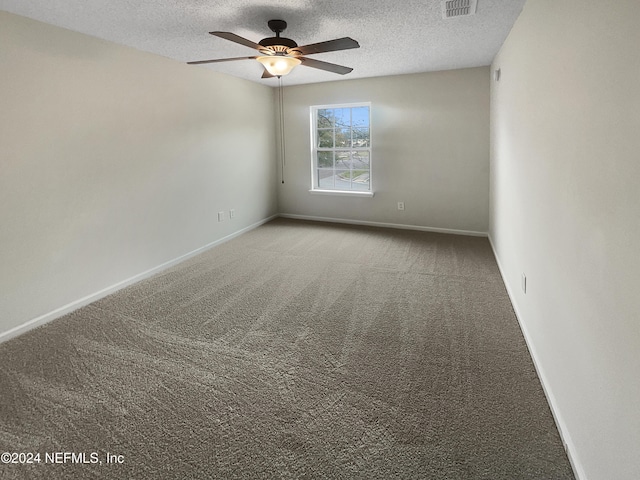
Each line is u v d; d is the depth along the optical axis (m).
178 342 2.57
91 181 3.23
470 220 5.24
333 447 1.67
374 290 3.42
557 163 1.84
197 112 4.46
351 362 2.32
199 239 4.62
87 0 2.47
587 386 1.42
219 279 3.76
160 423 1.83
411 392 2.03
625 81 1.11
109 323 2.86
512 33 3.14
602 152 1.29
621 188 1.14
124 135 3.52
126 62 3.50
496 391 2.02
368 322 2.83
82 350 2.49
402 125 5.39
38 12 2.63
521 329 2.68
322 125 6.07
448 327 2.72
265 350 2.47
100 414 1.89
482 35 3.40
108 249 3.43
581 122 1.50
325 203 6.17
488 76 4.81
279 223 6.09
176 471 1.55
